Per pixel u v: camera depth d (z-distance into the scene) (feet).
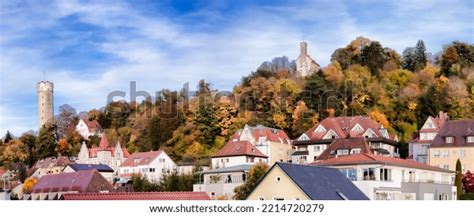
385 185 225.56
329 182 165.17
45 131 480.64
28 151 480.23
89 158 455.63
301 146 385.91
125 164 414.62
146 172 402.31
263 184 159.84
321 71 459.73
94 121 487.61
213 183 292.40
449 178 267.80
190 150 423.64
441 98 428.97
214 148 423.23
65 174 328.49
